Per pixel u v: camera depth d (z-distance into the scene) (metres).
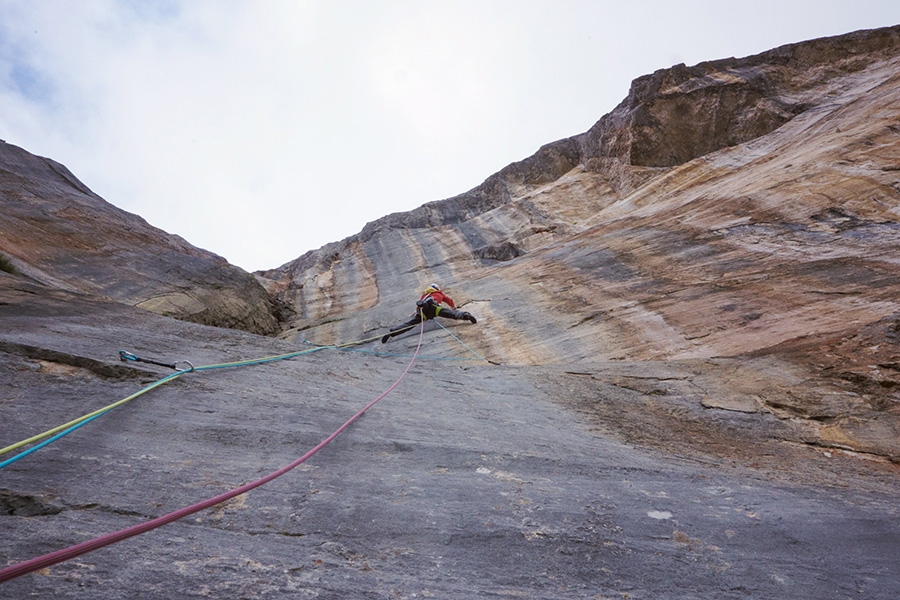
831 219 11.43
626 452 4.44
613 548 2.61
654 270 11.88
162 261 14.46
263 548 2.26
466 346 10.01
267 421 3.80
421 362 7.71
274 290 21.14
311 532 2.46
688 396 6.37
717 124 24.89
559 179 28.89
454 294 14.48
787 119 23.05
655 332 8.90
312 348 7.03
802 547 2.83
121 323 6.41
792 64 26.41
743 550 2.73
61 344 4.61
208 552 2.15
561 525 2.78
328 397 4.71
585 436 4.82
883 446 5.18
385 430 4.00
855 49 25.94
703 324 8.72
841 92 23.23
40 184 16.14
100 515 2.34
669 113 25.67
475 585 2.18
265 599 1.87
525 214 24.67
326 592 1.97
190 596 1.83
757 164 17.55
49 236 12.97
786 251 10.71
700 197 16.11
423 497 2.95
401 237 25.67
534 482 3.36
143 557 2.04
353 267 23.14
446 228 25.86
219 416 3.76
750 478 4.12
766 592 2.35
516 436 4.36
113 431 3.24
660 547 2.68
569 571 2.37
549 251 16.14
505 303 12.38
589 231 16.84
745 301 9.13
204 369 4.80
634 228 15.43
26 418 3.18
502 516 2.81
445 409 5.05
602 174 27.44
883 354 6.47
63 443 2.95
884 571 2.64
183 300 12.72
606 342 8.97
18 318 5.44
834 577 2.53
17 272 9.45
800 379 6.40
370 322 14.20
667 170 23.56
